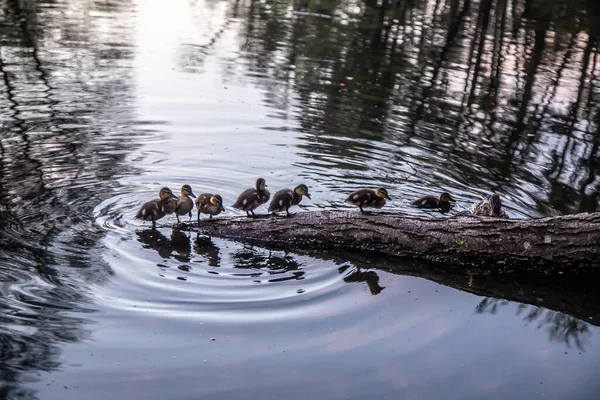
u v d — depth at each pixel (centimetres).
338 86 518
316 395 250
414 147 423
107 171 372
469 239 316
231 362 260
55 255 305
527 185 382
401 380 256
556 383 259
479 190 377
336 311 285
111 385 250
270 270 308
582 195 372
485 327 282
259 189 343
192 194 342
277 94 494
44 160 376
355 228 322
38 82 479
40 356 258
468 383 257
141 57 549
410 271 312
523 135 449
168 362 259
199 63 547
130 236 323
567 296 304
